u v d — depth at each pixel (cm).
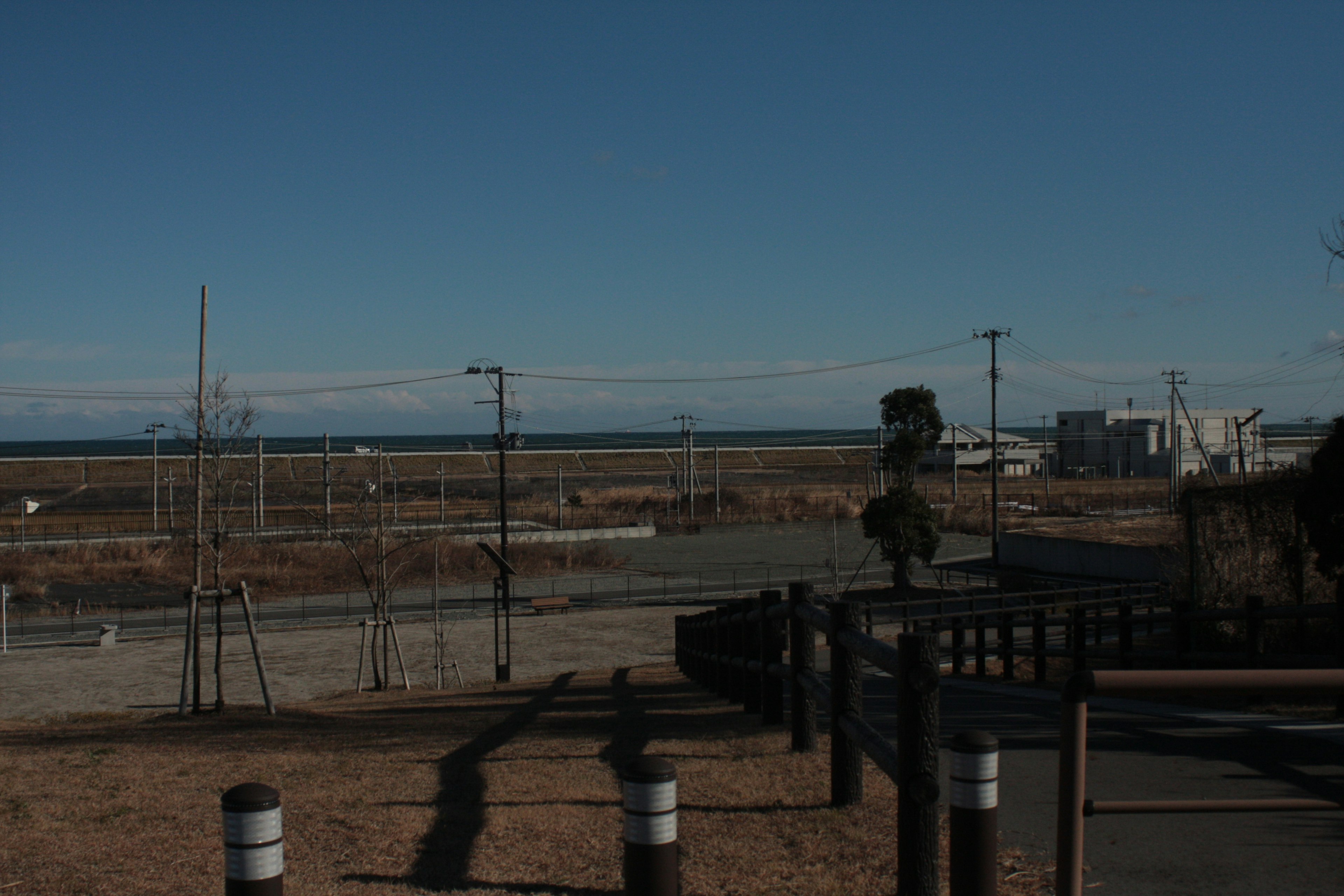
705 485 11556
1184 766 662
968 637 2473
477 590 4678
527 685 1956
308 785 752
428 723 1173
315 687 2519
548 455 14700
